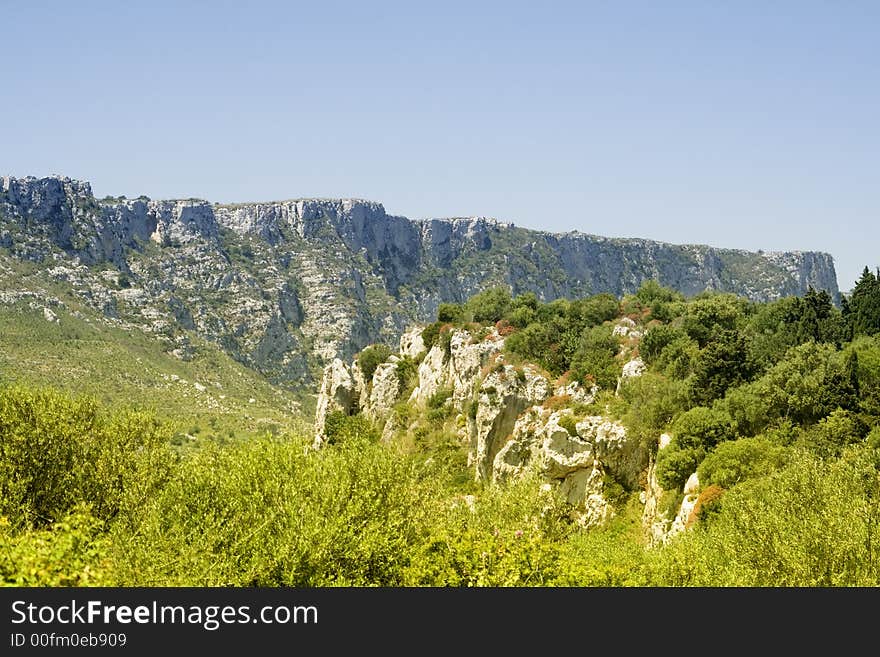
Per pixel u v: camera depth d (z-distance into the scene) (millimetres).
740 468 67250
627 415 89875
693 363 93875
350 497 40219
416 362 144625
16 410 45750
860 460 49250
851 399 76750
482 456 104438
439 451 115875
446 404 123625
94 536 37250
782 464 66562
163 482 45875
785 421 75625
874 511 38594
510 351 118000
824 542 37219
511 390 104500
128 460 47125
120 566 30984
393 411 130500
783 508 43812
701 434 77375
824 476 46875
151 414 51281
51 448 45156
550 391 104875
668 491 76438
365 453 43844
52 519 42031
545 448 90438
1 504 39875
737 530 43438
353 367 153625
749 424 78625
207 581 31422
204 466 41750
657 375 96875
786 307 121375
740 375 87125
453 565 38688
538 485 53375
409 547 39812
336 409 147625
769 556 38562
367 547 35781
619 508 85562
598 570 41594
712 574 40938
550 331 117125
